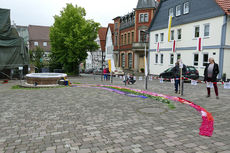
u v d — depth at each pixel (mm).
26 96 10375
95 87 14539
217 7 20281
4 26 23547
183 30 25172
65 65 37125
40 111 6906
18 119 5941
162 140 4168
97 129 4926
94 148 3832
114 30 47750
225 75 19094
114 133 4625
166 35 28547
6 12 23844
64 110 6992
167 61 28406
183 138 4266
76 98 9469
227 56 20156
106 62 53875
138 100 8734
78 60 35812
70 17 32906
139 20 36625
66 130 4891
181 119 5676
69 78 28984
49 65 42375
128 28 40750
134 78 17297
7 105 8039
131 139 4246
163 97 9328
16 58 24141
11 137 4488
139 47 34656
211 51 21031
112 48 48969
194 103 7844
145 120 5629
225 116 5930
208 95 9352
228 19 19641
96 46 35375
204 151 3637
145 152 3625
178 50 26047
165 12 29016
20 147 3939
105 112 6621
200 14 22516
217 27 20328
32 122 5609
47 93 11438
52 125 5305
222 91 11445
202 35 22266
